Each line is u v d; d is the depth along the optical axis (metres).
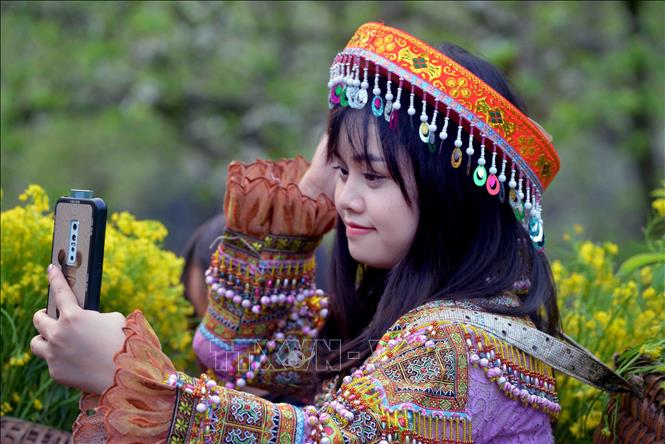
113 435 1.52
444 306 1.81
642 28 8.71
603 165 12.32
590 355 1.83
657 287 2.33
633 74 8.77
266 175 2.36
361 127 1.83
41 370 2.54
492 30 8.51
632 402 1.91
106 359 1.57
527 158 1.86
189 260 3.31
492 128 1.82
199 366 2.53
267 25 8.55
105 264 2.62
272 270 2.20
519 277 1.91
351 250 1.91
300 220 2.19
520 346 1.77
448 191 1.84
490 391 1.71
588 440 2.43
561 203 12.61
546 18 8.30
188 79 8.33
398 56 1.82
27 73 8.27
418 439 1.62
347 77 1.87
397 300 1.88
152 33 7.86
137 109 7.83
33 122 8.61
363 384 1.66
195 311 3.27
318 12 8.92
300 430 1.59
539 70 8.77
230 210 2.18
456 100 1.80
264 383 2.29
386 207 1.84
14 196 10.41
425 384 1.66
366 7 8.64
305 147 8.50
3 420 2.29
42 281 2.54
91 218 1.63
